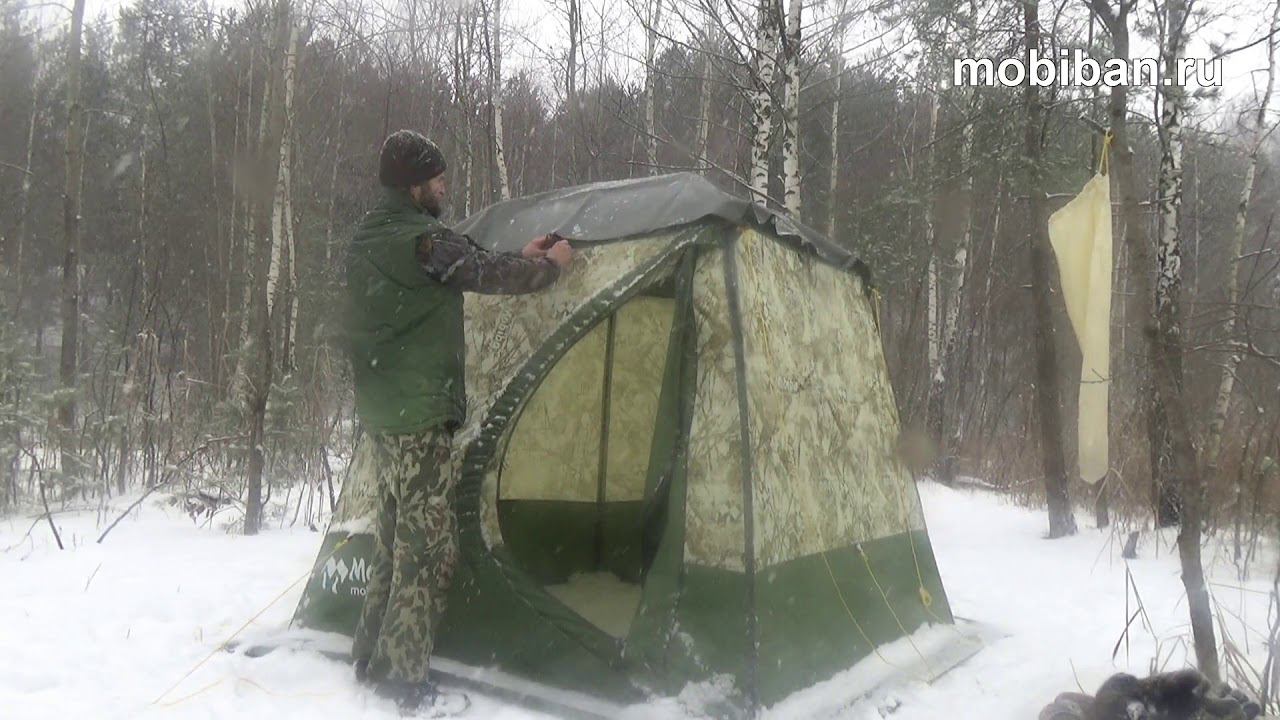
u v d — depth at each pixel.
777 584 3.11
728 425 3.15
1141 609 4.08
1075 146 10.27
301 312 14.67
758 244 3.51
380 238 3.06
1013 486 10.24
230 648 3.64
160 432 8.62
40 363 9.33
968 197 14.23
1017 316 18.58
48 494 7.78
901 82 11.49
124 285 15.19
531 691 3.12
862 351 4.25
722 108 13.80
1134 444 8.11
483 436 3.38
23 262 17.27
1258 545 6.00
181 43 19.39
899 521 4.18
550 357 3.40
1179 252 8.45
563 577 4.46
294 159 16.22
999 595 5.25
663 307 4.58
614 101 13.48
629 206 3.61
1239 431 6.67
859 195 19.09
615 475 4.68
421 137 3.21
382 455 3.17
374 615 3.25
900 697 3.31
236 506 7.34
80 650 3.57
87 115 18.70
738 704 2.85
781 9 8.58
